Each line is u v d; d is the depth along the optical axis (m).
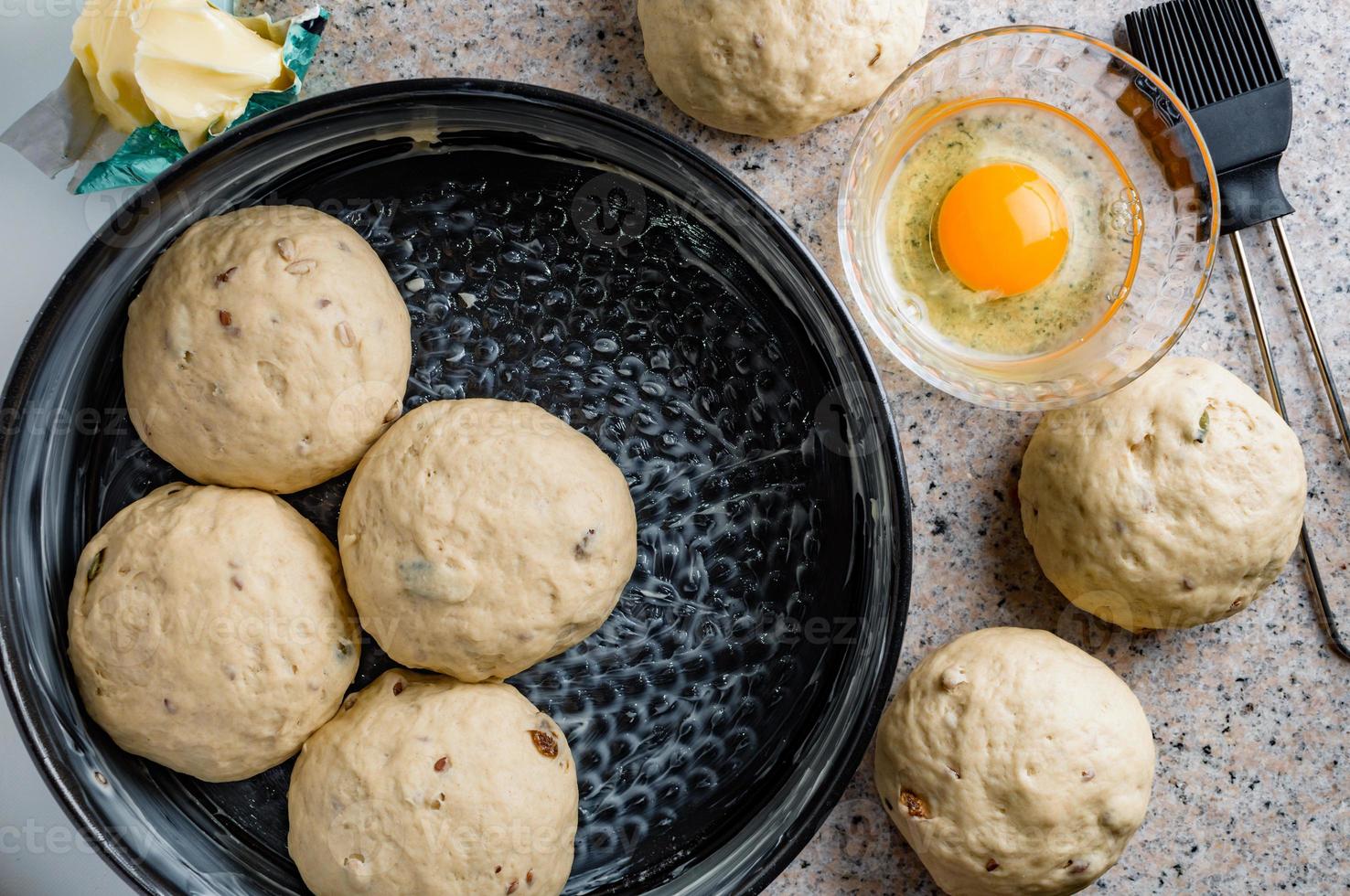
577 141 0.53
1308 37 0.56
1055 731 0.52
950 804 0.52
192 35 0.51
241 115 0.53
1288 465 0.53
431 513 0.51
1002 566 0.56
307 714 0.52
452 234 0.55
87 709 0.52
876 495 0.53
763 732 0.55
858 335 0.52
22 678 0.51
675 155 0.52
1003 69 0.54
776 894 0.56
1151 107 0.54
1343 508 0.56
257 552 0.51
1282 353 0.56
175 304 0.51
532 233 0.55
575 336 0.55
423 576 0.51
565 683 0.55
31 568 0.52
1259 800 0.56
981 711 0.52
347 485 0.55
